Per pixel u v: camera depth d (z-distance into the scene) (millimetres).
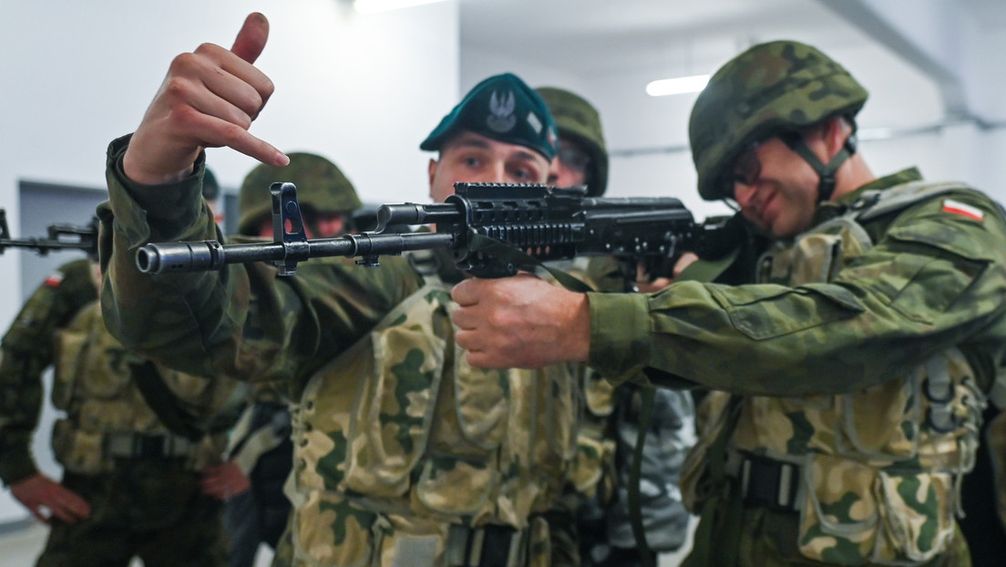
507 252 941
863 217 1251
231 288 927
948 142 9125
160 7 3754
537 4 7957
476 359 949
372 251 824
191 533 2281
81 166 3711
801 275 1261
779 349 947
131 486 2180
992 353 1242
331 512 1230
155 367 2145
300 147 4641
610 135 11094
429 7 5488
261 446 2445
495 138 1369
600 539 1766
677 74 10516
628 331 939
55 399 2203
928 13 7531
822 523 1224
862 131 9719
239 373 979
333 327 1174
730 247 1507
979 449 1494
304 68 4625
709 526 1365
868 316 990
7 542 3893
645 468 1811
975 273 1072
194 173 796
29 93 3541
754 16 8375
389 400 1220
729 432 1381
